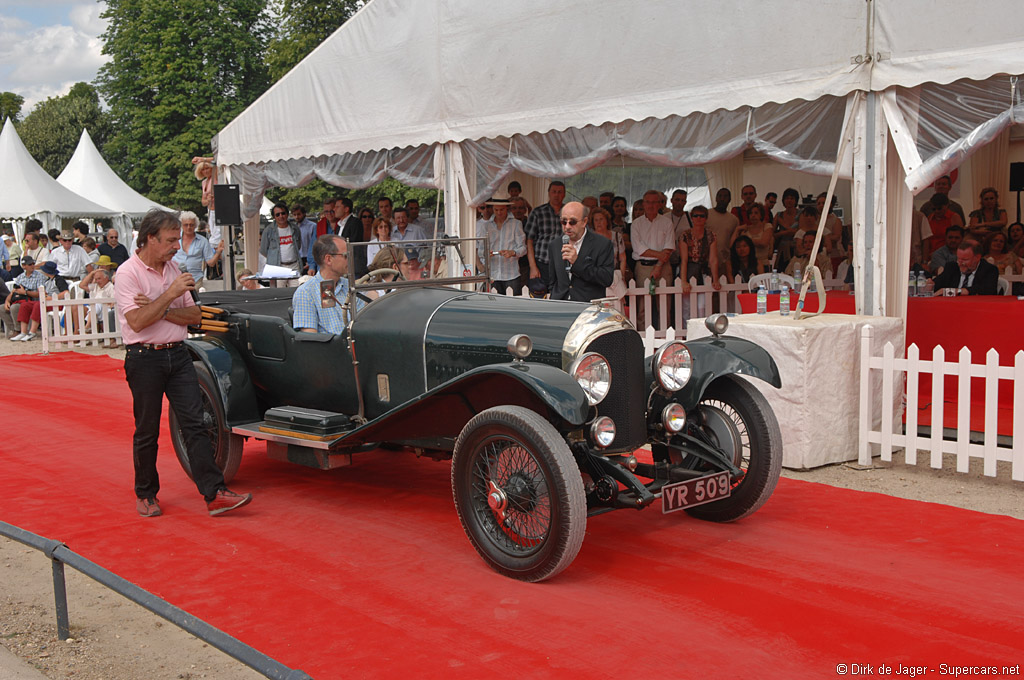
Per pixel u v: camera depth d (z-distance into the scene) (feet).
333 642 11.50
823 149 23.44
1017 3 19.35
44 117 211.20
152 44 136.26
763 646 11.09
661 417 15.51
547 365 13.79
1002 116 19.94
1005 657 10.67
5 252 62.59
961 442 18.86
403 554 14.88
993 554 14.17
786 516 16.48
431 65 32.60
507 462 13.97
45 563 15.21
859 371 20.68
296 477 20.35
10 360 40.68
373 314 17.37
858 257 22.34
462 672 10.57
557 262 23.93
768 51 23.62
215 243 45.91
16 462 21.85
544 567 13.08
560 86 28.71
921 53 20.79
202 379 19.10
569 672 10.51
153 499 17.52
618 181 50.08
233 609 12.66
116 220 93.04
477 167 32.07
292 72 38.34
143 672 11.17
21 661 11.36
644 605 12.48
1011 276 32.40
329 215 44.73
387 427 16.05
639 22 26.32
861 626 11.60
